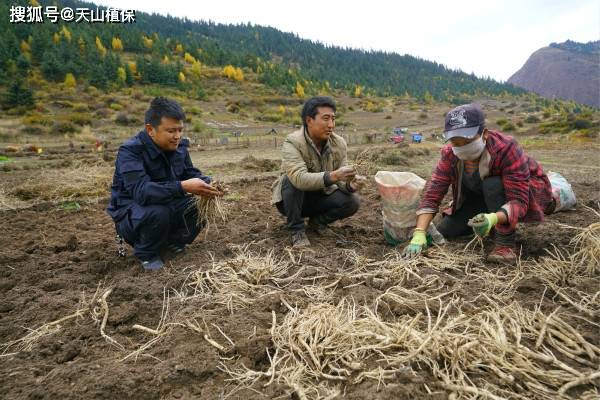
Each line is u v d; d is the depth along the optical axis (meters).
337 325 2.08
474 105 2.90
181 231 3.51
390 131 40.81
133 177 3.07
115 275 3.21
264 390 1.79
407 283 2.74
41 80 66.38
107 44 108.94
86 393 1.81
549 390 1.69
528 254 3.26
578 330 2.12
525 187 3.00
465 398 1.67
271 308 2.46
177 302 2.60
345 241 3.72
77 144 23.80
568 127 28.88
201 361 1.97
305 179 3.38
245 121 58.12
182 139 3.49
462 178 3.29
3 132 29.27
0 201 6.43
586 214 4.34
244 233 4.12
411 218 3.39
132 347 2.20
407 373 1.78
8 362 2.09
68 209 5.76
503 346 1.87
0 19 86.12
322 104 3.38
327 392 1.73
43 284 2.98
